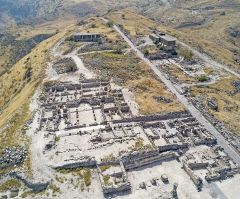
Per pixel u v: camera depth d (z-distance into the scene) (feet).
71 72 452.76
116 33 633.61
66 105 368.07
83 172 272.92
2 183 263.29
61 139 310.65
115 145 301.43
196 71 498.69
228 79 482.69
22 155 287.89
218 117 367.04
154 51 539.70
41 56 544.62
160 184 266.98
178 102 384.27
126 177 266.36
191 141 318.24
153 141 313.53
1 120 381.40
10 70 601.21
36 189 257.96
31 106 369.91
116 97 381.19
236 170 284.00
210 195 257.55
